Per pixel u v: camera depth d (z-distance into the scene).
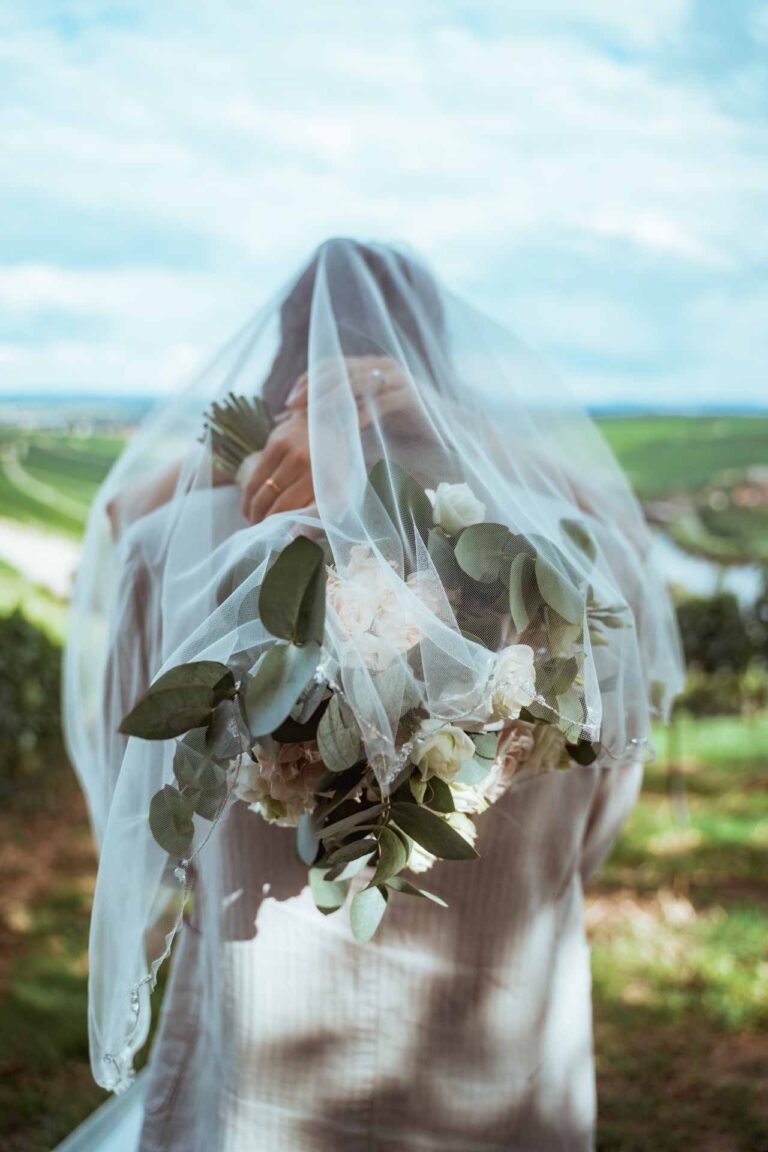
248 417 1.29
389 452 1.22
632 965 3.83
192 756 1.04
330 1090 1.30
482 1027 1.31
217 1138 1.34
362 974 1.29
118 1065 1.17
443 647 1.04
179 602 1.22
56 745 5.72
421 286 1.48
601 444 1.61
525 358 1.58
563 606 1.11
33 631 5.62
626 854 4.94
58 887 4.66
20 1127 2.96
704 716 6.61
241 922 1.29
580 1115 1.43
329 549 1.11
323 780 1.08
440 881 1.30
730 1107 3.03
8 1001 3.61
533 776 1.32
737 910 4.27
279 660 0.99
